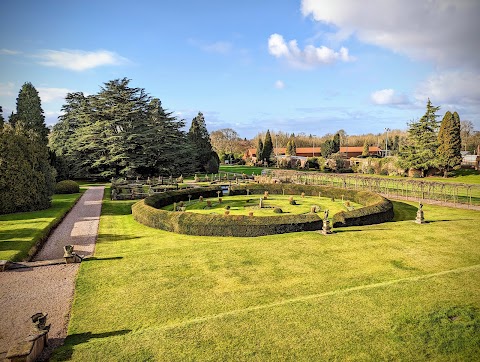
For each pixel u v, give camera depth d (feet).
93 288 35.37
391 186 142.72
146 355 23.43
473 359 22.76
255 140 426.10
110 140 160.76
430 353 23.35
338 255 44.96
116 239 58.34
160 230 65.21
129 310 30.71
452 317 27.63
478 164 172.96
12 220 67.62
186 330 26.37
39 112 162.81
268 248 48.16
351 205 97.25
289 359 22.81
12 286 36.09
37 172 81.82
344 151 309.22
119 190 119.44
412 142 176.04
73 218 76.48
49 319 29.22
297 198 112.27
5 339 26.05
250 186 123.44
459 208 87.25
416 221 63.98
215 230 60.03
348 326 26.53
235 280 37.11
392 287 33.40
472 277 35.78
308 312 28.78
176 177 191.31
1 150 75.15
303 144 406.21
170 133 199.31
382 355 23.15
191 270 40.16
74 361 22.90
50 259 47.80
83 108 173.99
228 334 25.73
